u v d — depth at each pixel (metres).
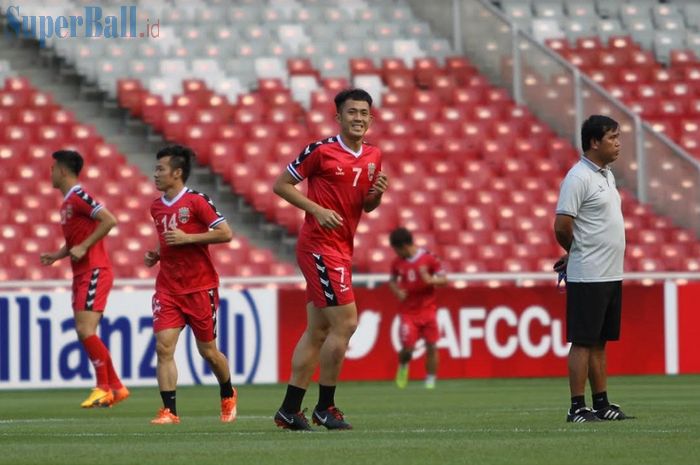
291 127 85.12
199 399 52.19
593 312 32.88
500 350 63.78
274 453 25.42
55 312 59.12
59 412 44.50
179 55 91.31
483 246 76.44
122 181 78.94
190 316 35.84
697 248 75.50
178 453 25.59
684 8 100.94
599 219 32.72
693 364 65.69
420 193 79.88
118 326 59.31
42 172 79.50
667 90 93.25
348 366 62.72
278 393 55.41
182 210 35.66
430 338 58.38
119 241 74.81
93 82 88.19
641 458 24.19
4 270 73.12
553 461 23.77
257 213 79.44
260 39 93.38
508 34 87.50
